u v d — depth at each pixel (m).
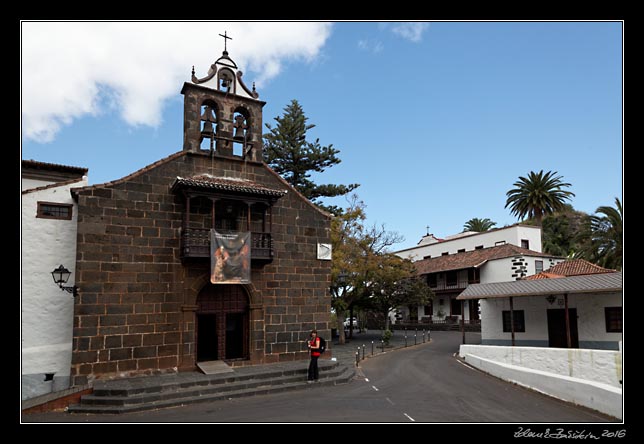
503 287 24.52
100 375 14.99
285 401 13.78
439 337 36.56
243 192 17.80
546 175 46.88
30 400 12.77
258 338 18.55
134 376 15.53
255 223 19.30
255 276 18.88
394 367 21.09
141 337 15.90
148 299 16.25
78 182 17.12
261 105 20.50
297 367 17.56
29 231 15.82
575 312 22.86
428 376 18.53
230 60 19.92
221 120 19.30
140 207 16.61
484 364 19.61
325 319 20.48
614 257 31.77
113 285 15.66
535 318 24.55
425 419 11.38
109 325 15.39
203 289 18.00
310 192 37.41
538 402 13.57
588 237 35.66
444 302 45.62
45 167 18.73
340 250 31.89
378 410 12.41
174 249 17.05
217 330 18.09
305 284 20.14
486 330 26.78
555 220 56.78
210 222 18.06
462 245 49.19
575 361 15.96
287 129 37.78
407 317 50.56
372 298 35.19
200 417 11.79
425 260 51.34
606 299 21.69
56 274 16.02
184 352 16.66
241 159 19.48
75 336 14.78
